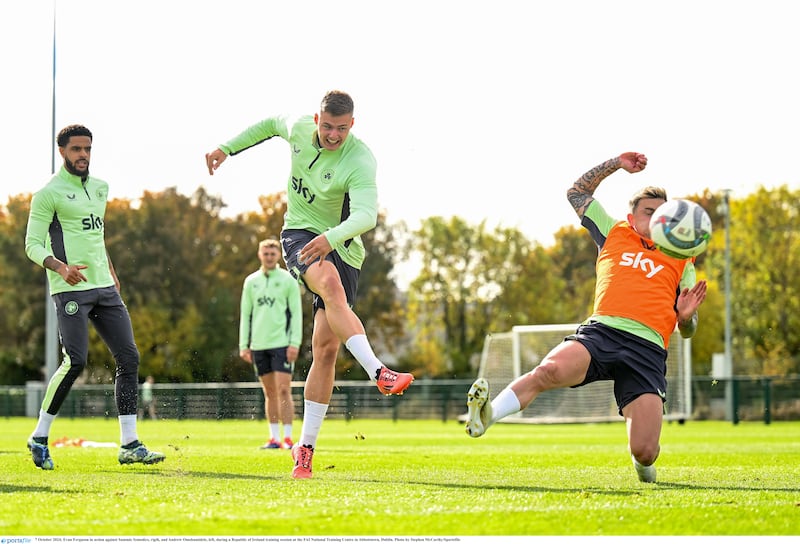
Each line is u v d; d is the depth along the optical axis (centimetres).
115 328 1664
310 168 1312
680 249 1228
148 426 4644
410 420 6606
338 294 1269
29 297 10306
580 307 10762
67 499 1024
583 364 1208
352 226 1245
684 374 5547
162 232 9756
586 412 5775
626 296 1229
